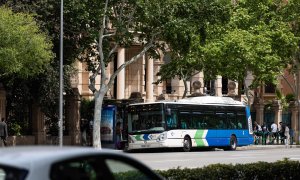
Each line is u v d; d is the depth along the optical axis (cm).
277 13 6862
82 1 4875
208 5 4938
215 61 6325
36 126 5362
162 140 5066
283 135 7388
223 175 1902
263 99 8462
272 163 2097
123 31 5006
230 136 5784
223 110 5747
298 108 7594
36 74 4922
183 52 5206
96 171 916
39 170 844
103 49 5253
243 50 6231
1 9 4397
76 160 894
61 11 4641
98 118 5031
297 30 7000
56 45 5191
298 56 7081
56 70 5269
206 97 5597
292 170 2148
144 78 7919
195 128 5378
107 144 5588
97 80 7200
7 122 5225
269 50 6344
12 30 4297
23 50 4353
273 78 6512
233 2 7500
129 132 5244
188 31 4922
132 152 5309
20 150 920
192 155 4619
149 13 4856
